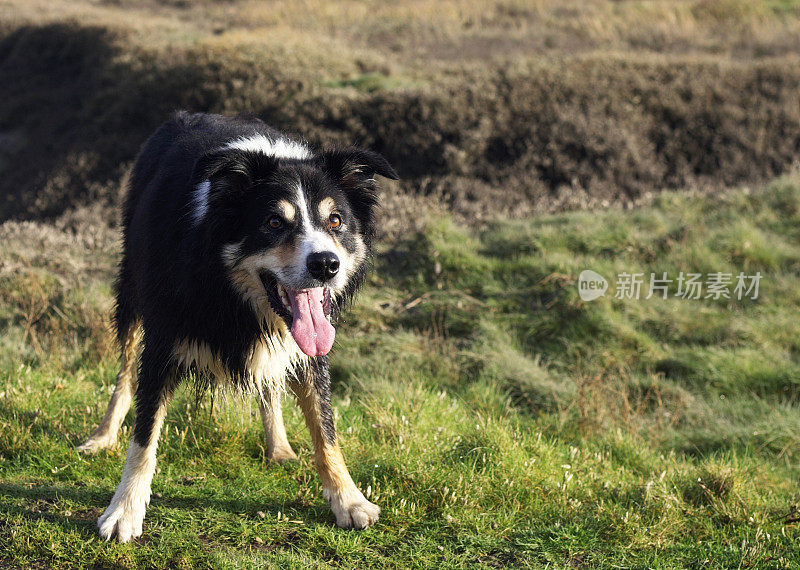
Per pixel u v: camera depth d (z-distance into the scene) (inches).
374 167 128.7
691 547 126.2
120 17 737.0
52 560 113.5
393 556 119.6
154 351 124.9
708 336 249.6
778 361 234.1
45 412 163.5
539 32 659.4
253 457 152.3
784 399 215.3
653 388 216.4
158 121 491.2
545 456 156.6
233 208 118.0
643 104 458.0
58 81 663.1
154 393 125.1
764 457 183.2
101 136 500.1
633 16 692.1
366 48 614.9
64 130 567.2
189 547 116.9
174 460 147.2
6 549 114.0
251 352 126.3
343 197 126.3
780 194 339.6
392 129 441.7
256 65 503.5
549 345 243.9
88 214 398.3
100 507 128.7
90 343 214.4
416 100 450.3
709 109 451.8
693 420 204.5
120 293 154.4
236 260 119.2
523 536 127.3
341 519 126.7
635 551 125.1
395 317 256.8
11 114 634.8
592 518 132.6
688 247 295.3
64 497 130.1
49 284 263.4
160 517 125.6
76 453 145.5
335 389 211.8
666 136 442.9
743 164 422.3
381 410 168.9
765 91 470.3
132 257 143.5
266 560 115.1
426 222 310.0
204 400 163.3
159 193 132.6
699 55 552.4
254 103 468.8
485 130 430.9
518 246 301.6
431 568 116.9
